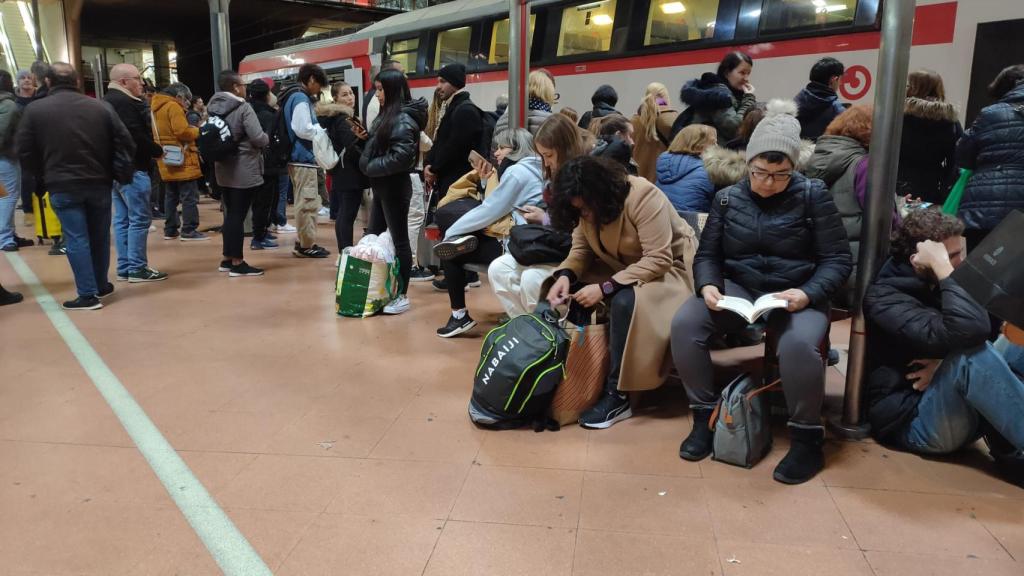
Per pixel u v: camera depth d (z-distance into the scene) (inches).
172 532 94.3
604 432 125.7
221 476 108.9
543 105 207.2
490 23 410.9
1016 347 117.3
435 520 96.8
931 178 163.0
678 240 133.5
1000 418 103.3
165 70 1112.8
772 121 111.1
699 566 86.6
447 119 207.0
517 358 121.7
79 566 87.3
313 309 206.2
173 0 786.2
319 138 235.3
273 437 122.4
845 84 249.8
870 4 241.6
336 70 548.4
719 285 117.3
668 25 308.0
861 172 137.1
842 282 112.8
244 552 89.8
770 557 88.4
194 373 153.3
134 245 241.1
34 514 98.4
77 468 111.2
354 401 138.2
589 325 129.1
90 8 823.7
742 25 278.5
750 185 117.3
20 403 136.4
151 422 128.3
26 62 640.4
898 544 90.9
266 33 987.9
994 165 146.8
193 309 205.9
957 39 219.9
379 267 196.4
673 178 169.5
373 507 100.2
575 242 137.9
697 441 116.1
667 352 128.1
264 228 308.0
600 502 101.3
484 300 217.6
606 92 238.2
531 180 164.2
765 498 102.6
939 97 158.4
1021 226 85.2
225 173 242.7
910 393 116.7
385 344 173.6
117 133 204.8
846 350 166.7
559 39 359.9
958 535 92.8
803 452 109.7
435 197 219.5
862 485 106.2
